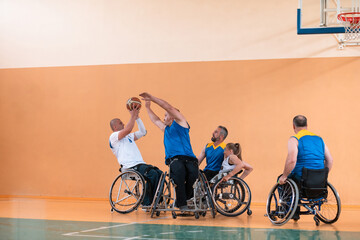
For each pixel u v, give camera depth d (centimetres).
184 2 786
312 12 733
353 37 605
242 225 489
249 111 749
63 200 788
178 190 525
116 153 603
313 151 485
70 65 826
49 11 841
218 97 762
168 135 539
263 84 747
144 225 480
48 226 469
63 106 823
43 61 838
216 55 768
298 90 735
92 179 798
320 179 479
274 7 752
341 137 716
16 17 852
